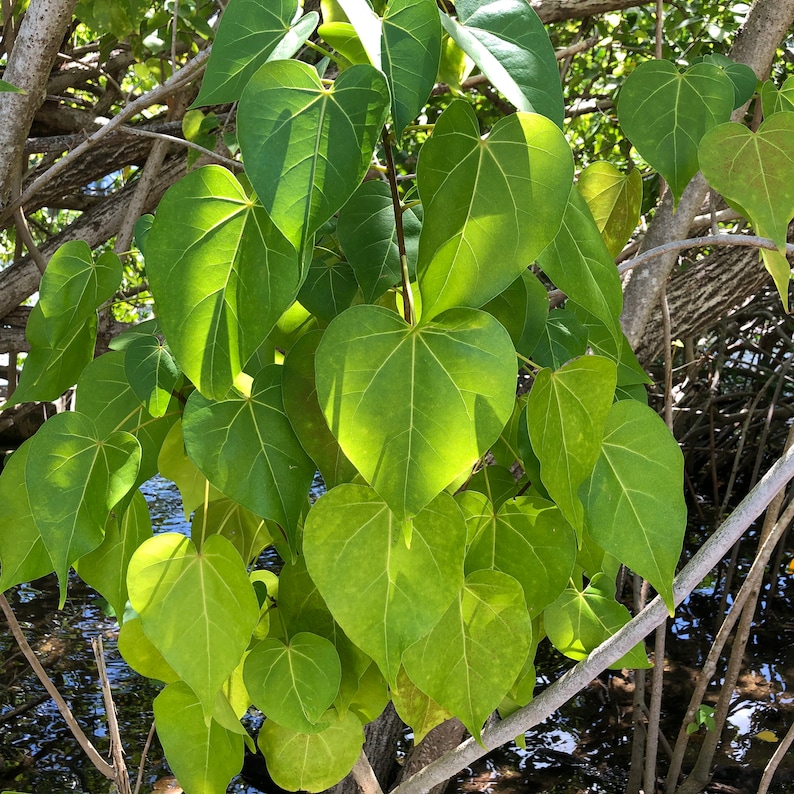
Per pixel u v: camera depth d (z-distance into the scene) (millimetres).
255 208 755
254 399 889
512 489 1040
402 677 1036
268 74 648
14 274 3000
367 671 1039
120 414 965
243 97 640
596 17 3508
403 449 716
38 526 836
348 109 650
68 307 955
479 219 714
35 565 933
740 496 6555
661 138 938
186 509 1042
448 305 719
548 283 3080
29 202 3043
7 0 2111
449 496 818
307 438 861
